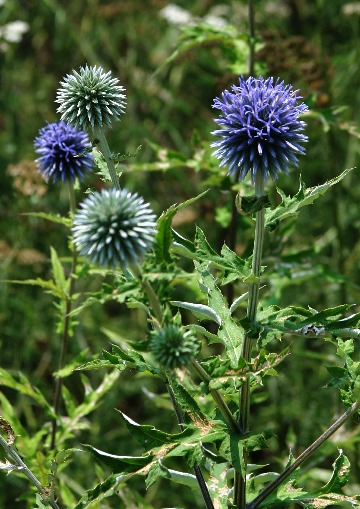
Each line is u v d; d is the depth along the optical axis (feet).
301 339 25.05
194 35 20.58
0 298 26.30
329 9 31.42
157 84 33.32
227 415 10.49
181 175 29.60
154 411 25.53
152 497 23.18
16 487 23.38
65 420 18.33
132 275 10.67
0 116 32.04
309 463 20.02
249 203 10.14
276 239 20.54
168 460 23.41
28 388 16.39
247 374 9.79
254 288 10.48
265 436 10.37
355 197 27.48
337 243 25.43
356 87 29.09
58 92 13.60
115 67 35.12
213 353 23.84
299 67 23.39
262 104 10.96
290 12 31.63
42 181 23.47
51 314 27.20
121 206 10.24
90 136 22.74
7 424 12.91
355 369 10.86
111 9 32.81
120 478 9.90
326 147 27.09
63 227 27.91
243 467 10.00
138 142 31.53
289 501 10.98
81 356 17.04
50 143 16.90
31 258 25.86
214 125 29.91
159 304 9.74
